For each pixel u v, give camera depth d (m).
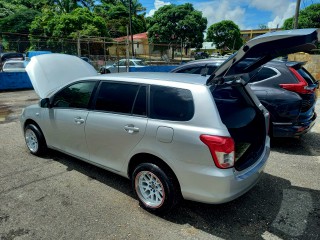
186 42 35.06
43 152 4.73
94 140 3.62
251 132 3.26
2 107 9.21
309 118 5.00
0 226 2.93
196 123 2.71
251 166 3.00
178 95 2.90
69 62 5.24
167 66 19.30
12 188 3.72
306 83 4.81
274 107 4.84
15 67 15.63
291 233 2.88
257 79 5.06
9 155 4.87
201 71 6.27
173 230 2.90
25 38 32.06
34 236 2.79
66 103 4.06
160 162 3.00
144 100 3.13
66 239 2.75
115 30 42.47
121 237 2.79
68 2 43.81
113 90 3.46
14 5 47.97
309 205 3.38
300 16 30.02
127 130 3.17
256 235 2.84
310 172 4.28
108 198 3.50
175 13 34.12
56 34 30.39
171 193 2.95
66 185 3.82
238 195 2.80
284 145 5.43
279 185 3.87
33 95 11.90
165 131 2.85
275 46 2.69
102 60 21.33
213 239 2.78
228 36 42.84
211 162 2.62
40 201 3.42
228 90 3.21
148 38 35.94
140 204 3.28
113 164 3.50
